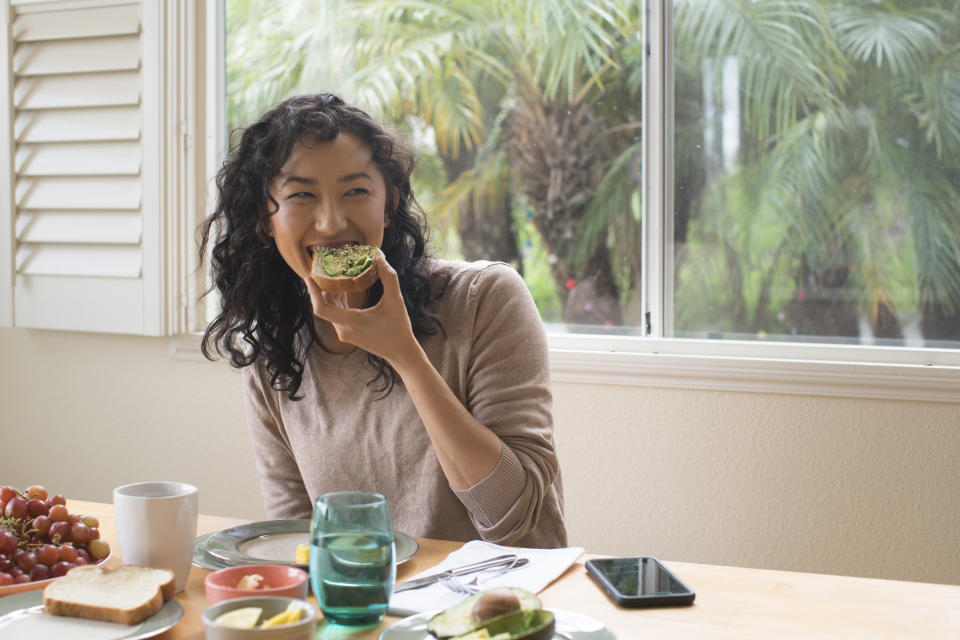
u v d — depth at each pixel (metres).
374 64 2.52
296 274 1.52
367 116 1.42
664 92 2.27
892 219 2.12
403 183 1.50
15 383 2.75
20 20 2.63
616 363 2.21
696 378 2.15
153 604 0.95
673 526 2.18
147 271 2.53
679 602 1.00
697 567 1.14
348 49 2.54
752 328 2.23
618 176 2.33
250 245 1.52
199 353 2.54
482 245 2.46
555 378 2.26
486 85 2.44
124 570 1.01
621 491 2.22
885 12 2.12
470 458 1.31
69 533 1.13
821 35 2.17
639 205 2.31
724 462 2.14
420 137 2.49
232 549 1.17
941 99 2.08
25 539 1.11
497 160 2.44
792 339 2.20
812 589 1.04
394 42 2.51
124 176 2.56
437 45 2.48
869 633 0.91
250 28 2.60
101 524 1.37
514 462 1.33
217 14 2.60
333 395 1.53
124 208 2.54
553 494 1.48
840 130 2.16
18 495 1.17
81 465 2.69
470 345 1.48
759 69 2.21
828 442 2.07
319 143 1.34
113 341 2.64
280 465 1.63
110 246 2.58
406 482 1.47
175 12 2.53
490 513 1.32
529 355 1.46
